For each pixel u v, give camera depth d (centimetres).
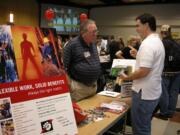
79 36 217
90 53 221
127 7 1017
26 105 111
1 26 114
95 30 209
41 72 126
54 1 919
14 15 764
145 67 187
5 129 104
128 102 223
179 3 895
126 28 1036
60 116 122
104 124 163
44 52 132
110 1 985
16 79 115
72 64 219
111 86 280
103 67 448
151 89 196
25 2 809
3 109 104
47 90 120
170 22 924
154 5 952
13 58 116
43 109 116
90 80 223
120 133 245
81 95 224
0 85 104
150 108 200
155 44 191
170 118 377
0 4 710
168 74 353
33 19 854
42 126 114
